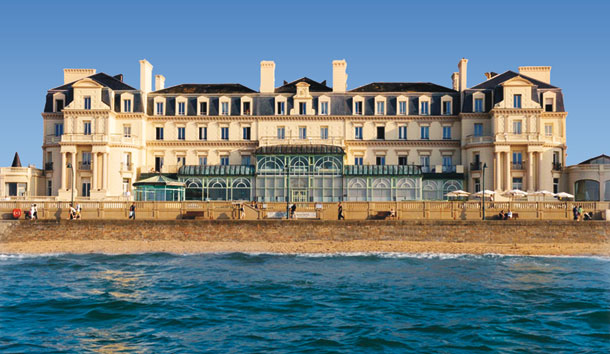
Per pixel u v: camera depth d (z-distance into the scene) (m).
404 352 20.16
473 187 72.19
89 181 72.31
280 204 52.72
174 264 40.62
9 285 32.09
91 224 49.50
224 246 48.22
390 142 75.69
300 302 27.75
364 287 31.59
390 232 48.53
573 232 47.59
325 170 69.38
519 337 21.89
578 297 28.70
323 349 20.44
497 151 70.44
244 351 20.27
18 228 49.56
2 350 20.31
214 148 76.38
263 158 69.94
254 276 35.31
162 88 82.50
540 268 38.59
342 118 76.06
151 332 22.66
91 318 24.73
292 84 83.75
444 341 21.41
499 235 47.91
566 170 71.75
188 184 70.06
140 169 74.88
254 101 76.81
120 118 75.06
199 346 20.86
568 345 20.95
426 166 74.06
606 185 67.75
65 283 32.78
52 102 76.19
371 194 68.75
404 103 76.75
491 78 77.62
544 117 74.00
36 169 73.38
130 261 42.22
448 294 29.64
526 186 70.75
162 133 77.00
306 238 48.66
